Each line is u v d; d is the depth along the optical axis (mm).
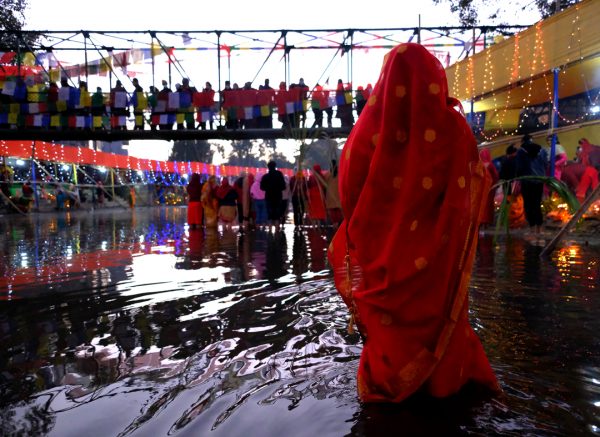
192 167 31797
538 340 2572
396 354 1734
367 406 1776
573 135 11789
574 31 9492
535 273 4621
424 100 1674
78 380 2174
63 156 23578
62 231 12188
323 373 2139
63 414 1830
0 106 16312
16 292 4223
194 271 5297
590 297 3551
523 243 7340
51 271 5398
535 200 8836
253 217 14641
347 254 1934
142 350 2580
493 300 3520
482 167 1776
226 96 16391
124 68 17172
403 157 1716
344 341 2621
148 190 38938
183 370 2262
